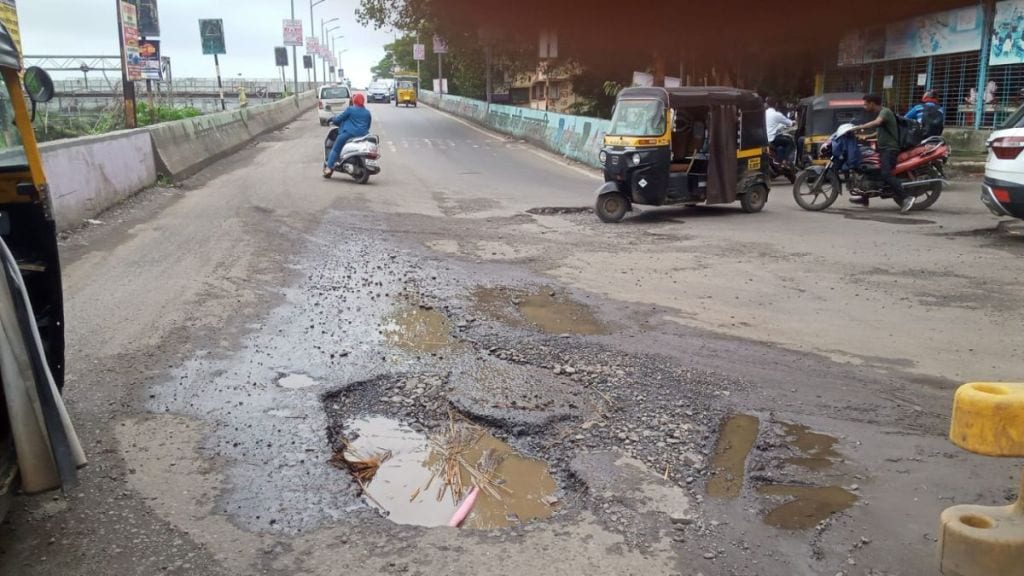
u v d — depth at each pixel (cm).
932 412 462
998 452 225
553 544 329
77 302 682
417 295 730
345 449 424
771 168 1587
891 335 605
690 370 532
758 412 464
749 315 665
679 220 1198
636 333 616
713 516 352
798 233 1064
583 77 3488
